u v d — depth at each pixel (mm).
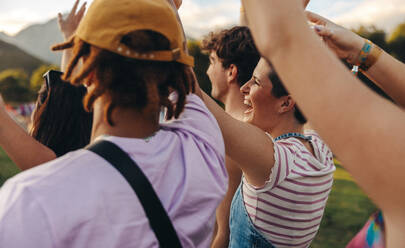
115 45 716
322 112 418
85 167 683
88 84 795
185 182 793
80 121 1427
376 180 390
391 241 409
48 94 1416
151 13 749
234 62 1842
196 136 920
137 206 694
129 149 735
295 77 443
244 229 1403
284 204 1264
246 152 1187
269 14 466
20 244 588
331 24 1339
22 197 617
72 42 815
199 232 808
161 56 761
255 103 1415
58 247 603
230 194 1849
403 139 376
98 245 634
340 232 4285
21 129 1132
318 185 1314
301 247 1385
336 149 416
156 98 765
